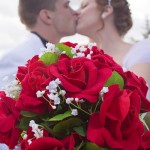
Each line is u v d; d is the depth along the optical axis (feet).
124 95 3.46
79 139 3.51
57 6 9.40
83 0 9.59
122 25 9.52
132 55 8.41
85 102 3.53
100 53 3.97
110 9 9.41
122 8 9.45
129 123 3.48
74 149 3.47
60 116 3.46
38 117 3.62
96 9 9.48
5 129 3.73
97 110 3.54
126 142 3.45
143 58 8.21
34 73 3.64
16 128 3.75
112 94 3.40
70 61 3.70
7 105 3.78
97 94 3.48
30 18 9.42
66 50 3.94
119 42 9.50
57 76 3.51
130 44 9.54
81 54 3.85
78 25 9.64
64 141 3.47
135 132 3.50
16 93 3.83
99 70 3.61
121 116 3.41
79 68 3.61
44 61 3.86
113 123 3.43
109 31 9.53
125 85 3.76
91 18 9.53
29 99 3.54
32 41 9.09
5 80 3.98
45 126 3.52
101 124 3.42
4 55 8.77
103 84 3.49
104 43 9.61
